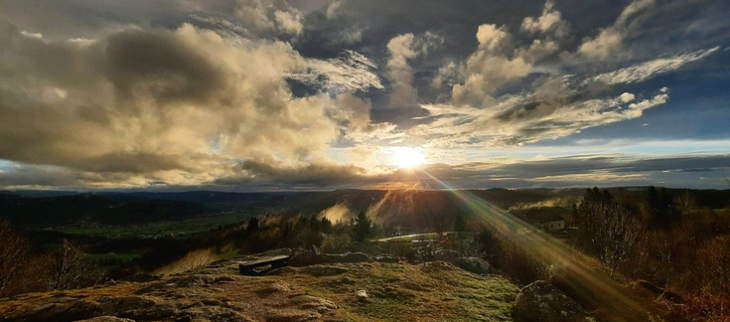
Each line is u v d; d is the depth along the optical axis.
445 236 30.55
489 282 9.59
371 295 8.02
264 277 10.32
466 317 6.68
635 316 7.77
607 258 14.01
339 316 6.56
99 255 72.38
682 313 8.14
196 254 44.84
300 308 7.03
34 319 7.11
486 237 22.20
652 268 14.73
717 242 16.14
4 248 18.61
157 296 8.15
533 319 6.80
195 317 6.50
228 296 7.98
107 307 7.24
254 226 54.50
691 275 13.02
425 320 6.45
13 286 18.30
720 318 7.79
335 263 12.53
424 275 9.99
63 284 25.69
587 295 8.52
